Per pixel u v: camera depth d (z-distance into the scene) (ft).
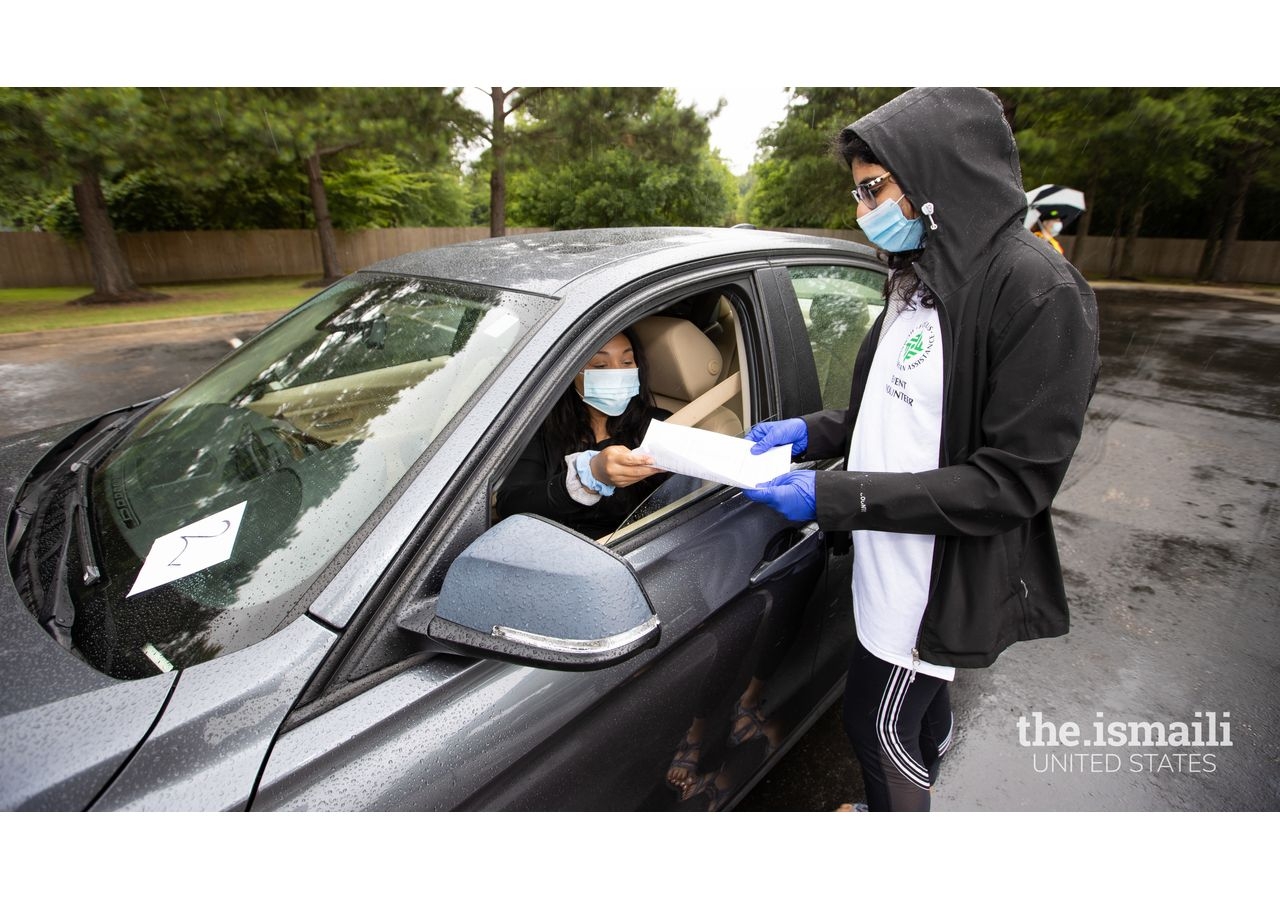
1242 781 6.92
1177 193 61.26
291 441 4.50
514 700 3.59
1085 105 44.86
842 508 3.89
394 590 3.45
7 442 6.04
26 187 34.73
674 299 4.92
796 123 65.05
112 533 4.22
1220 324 38.81
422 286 5.38
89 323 34.32
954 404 4.00
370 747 3.16
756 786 6.81
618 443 5.46
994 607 4.24
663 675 4.35
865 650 4.85
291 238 73.72
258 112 36.32
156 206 67.92
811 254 6.58
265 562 3.70
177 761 2.86
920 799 5.14
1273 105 48.65
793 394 5.79
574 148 53.52
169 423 5.35
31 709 3.01
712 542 4.86
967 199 3.85
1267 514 13.07
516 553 3.26
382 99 42.88
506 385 4.00
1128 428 18.29
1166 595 10.25
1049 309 3.58
